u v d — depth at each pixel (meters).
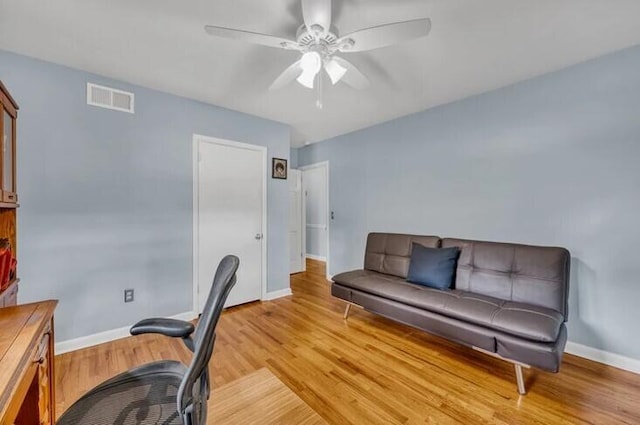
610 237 2.14
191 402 0.83
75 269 2.32
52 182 2.22
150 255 2.70
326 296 3.79
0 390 0.73
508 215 2.68
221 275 0.99
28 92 2.13
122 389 1.10
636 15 1.70
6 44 1.97
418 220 3.42
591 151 2.22
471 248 2.62
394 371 2.04
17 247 2.07
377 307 2.62
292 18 1.72
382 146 3.82
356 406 1.68
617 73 2.10
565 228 2.35
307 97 2.92
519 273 2.29
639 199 2.03
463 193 3.01
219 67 2.31
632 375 2.00
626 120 2.07
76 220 2.32
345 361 2.17
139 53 2.10
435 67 2.33
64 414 0.98
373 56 2.16
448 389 1.84
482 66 2.31
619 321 2.11
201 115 3.04
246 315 3.10
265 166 3.61
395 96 2.93
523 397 1.76
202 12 1.67
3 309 1.30
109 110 2.47
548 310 2.01
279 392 1.77
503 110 2.70
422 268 2.67
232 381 1.89
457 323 2.08
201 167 3.05
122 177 2.54
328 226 4.67
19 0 1.56
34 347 0.99
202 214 3.07
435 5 1.61
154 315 2.73
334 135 4.47
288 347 2.38
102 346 2.38
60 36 1.89
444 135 3.15
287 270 3.86
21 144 2.10
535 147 2.51
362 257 4.13
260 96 2.90
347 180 4.34
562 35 1.91
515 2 1.60
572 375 1.99
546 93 2.44
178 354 2.26
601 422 1.55
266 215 3.62
